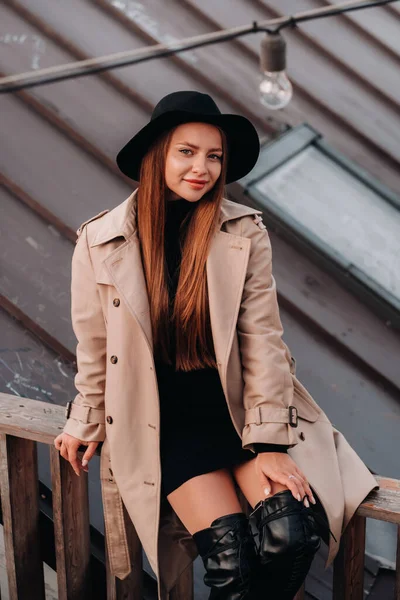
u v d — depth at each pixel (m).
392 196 4.80
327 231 4.43
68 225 4.33
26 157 4.66
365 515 2.03
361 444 3.68
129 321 2.00
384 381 3.99
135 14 5.48
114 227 2.04
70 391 3.70
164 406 2.08
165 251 2.07
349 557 2.10
